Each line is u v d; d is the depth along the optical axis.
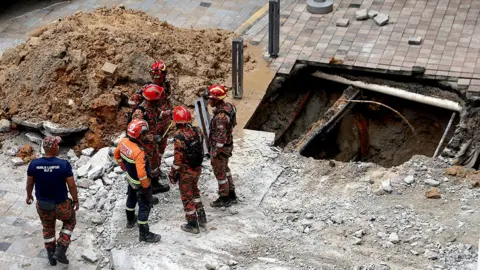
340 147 13.20
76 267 9.16
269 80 13.13
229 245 9.39
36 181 8.55
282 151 11.47
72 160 11.16
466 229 9.54
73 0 16.31
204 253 9.25
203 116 11.15
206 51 13.60
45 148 8.48
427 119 13.12
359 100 13.07
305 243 9.41
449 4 15.22
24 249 9.40
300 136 12.79
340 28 14.58
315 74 13.65
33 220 9.94
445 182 10.54
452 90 12.81
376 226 9.68
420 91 13.02
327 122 12.60
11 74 12.19
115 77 11.98
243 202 10.23
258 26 15.02
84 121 11.54
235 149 11.43
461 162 11.88
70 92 11.78
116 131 11.69
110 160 10.94
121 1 16.23
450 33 14.18
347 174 10.86
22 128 11.71
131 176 8.95
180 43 13.45
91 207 10.12
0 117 11.77
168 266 9.03
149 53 12.63
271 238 9.52
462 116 12.38
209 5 15.97
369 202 10.21
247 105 12.51
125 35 12.66
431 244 9.30
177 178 9.23
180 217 9.92
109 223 9.87
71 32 12.45
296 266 8.99
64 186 8.67
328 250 9.27
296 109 13.60
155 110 9.82
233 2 16.11
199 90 12.55
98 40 12.31
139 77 12.13
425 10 15.04
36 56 12.07
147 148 9.78
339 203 10.21
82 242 9.56
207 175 10.77
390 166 13.37
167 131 10.12
